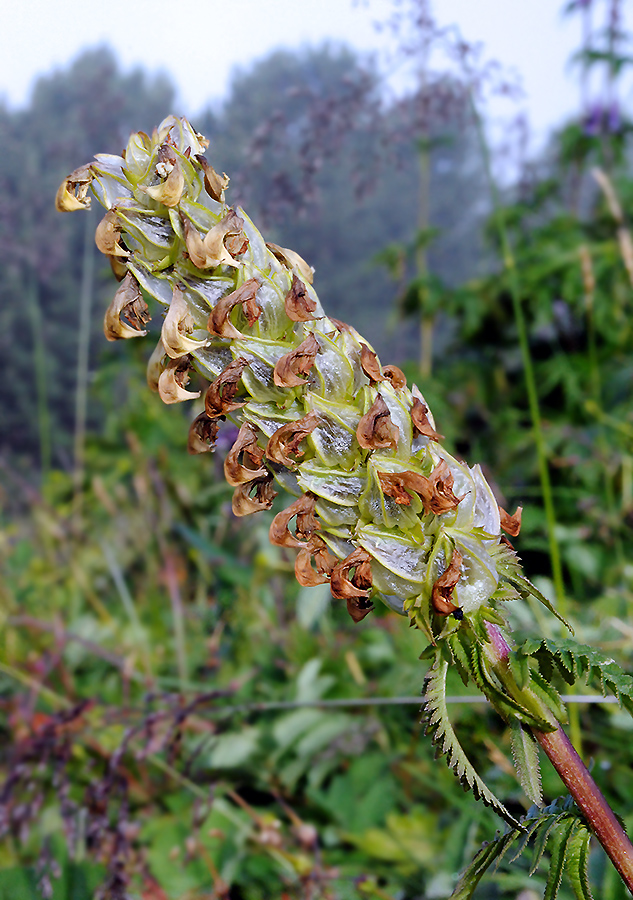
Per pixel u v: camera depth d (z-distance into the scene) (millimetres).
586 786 126
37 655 385
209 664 359
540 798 126
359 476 123
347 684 315
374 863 244
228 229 117
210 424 131
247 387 122
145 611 436
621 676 120
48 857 230
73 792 284
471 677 129
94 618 425
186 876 248
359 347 125
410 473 118
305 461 123
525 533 378
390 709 295
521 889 209
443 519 125
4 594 428
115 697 349
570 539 381
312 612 329
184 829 268
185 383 128
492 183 346
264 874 246
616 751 254
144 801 279
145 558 463
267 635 375
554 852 127
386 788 270
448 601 119
